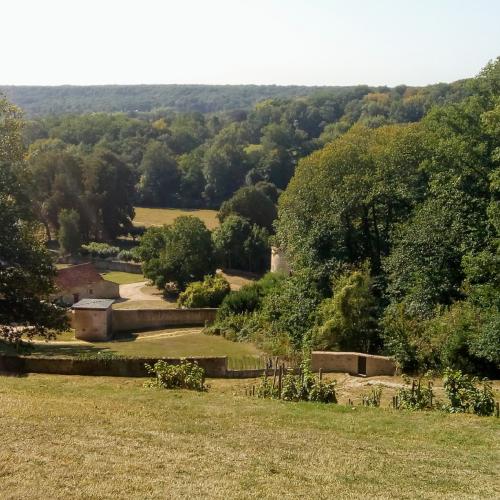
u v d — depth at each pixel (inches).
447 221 1013.8
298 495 356.5
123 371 754.8
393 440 477.7
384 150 1242.6
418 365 860.0
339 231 1211.2
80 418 473.1
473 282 953.5
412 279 1017.5
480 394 581.6
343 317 986.7
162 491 346.6
